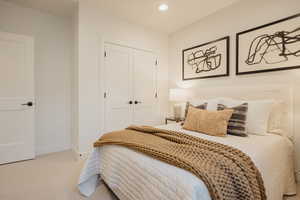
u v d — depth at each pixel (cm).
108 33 292
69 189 182
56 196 169
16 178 204
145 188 111
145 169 113
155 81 364
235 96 245
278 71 209
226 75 266
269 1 217
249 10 238
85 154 270
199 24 312
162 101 378
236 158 110
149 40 350
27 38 263
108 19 291
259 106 192
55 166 241
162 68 375
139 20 315
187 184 87
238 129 179
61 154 292
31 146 268
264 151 136
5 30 257
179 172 96
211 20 290
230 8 261
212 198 85
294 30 194
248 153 127
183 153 115
